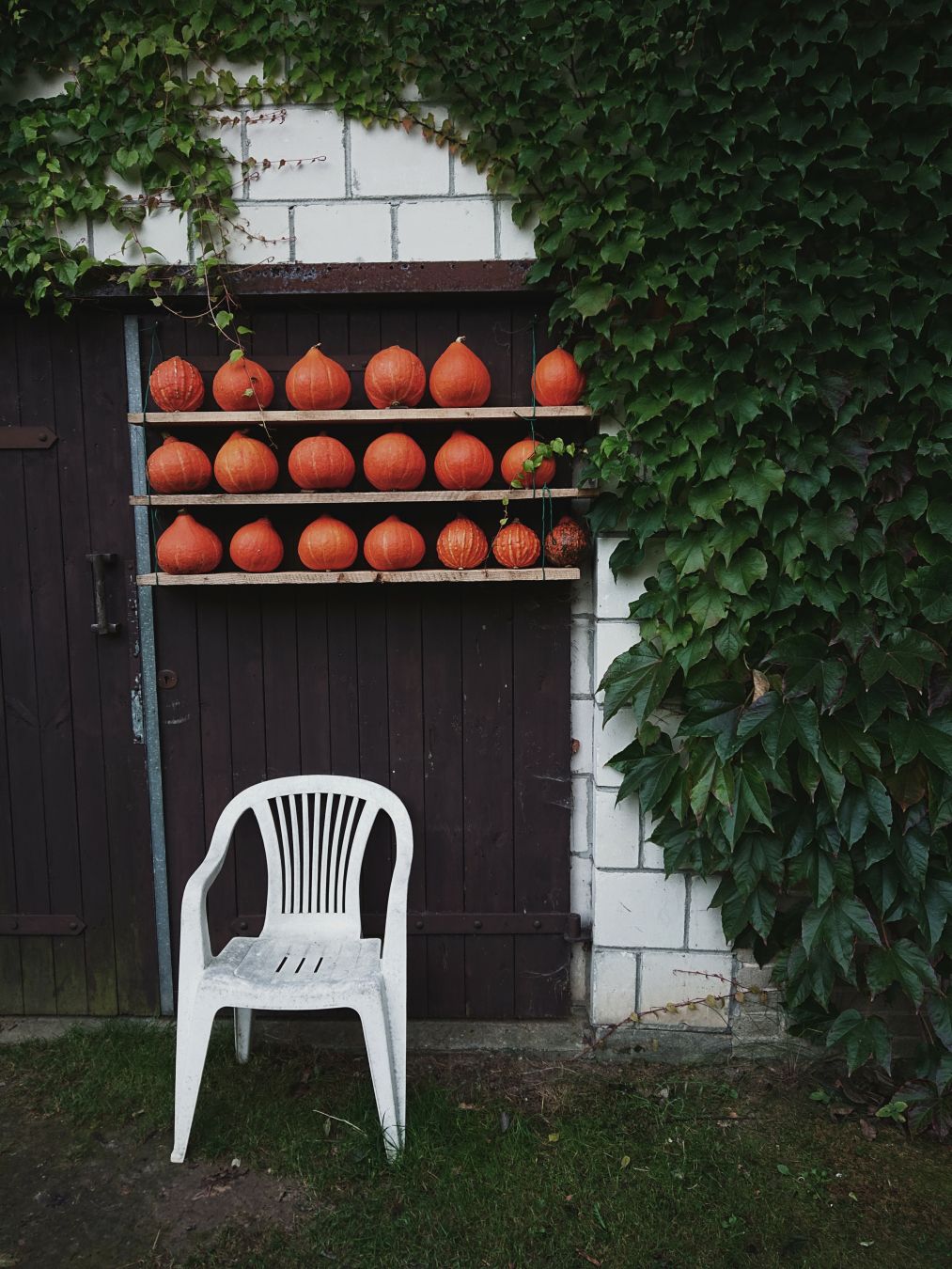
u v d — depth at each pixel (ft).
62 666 7.73
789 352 6.51
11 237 7.00
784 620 6.88
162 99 7.07
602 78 6.57
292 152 7.14
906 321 6.50
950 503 6.66
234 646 7.70
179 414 6.81
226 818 6.91
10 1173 6.10
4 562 7.66
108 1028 7.73
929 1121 6.45
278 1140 6.34
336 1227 5.60
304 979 6.11
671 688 7.24
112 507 7.61
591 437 7.27
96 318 7.46
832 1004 7.20
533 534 7.06
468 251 7.15
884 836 6.66
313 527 7.07
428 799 7.79
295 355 7.44
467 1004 7.91
